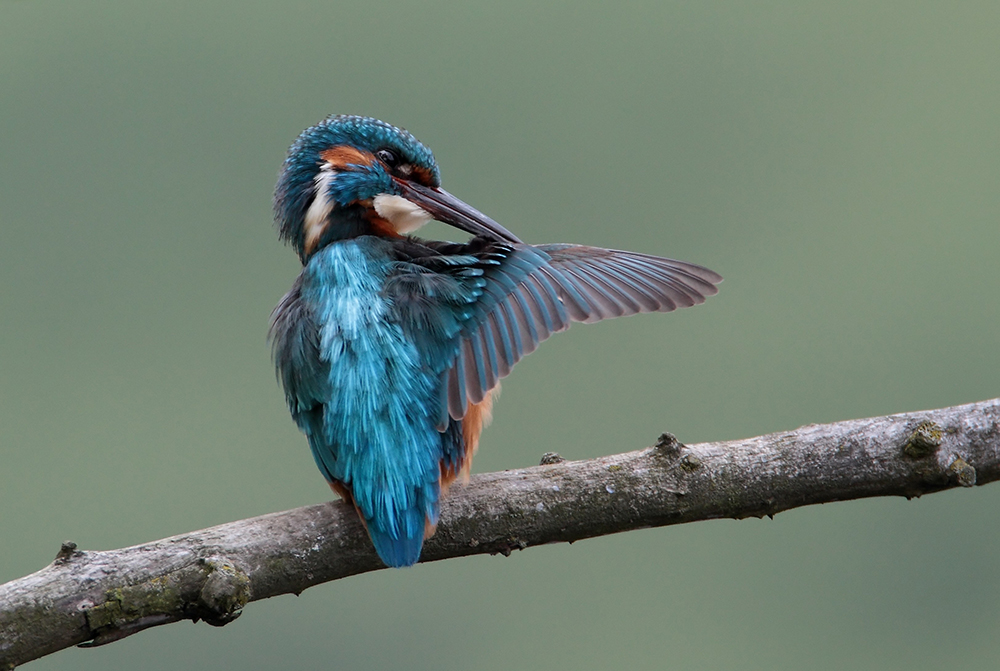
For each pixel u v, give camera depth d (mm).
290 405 4875
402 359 4859
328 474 4859
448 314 4863
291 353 4867
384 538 4844
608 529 4859
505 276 4871
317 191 4926
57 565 4832
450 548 4855
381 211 4930
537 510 4855
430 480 4848
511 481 4859
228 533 4848
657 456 4859
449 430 4859
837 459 4855
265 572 4848
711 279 4887
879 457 4855
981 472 4855
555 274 4879
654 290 4883
